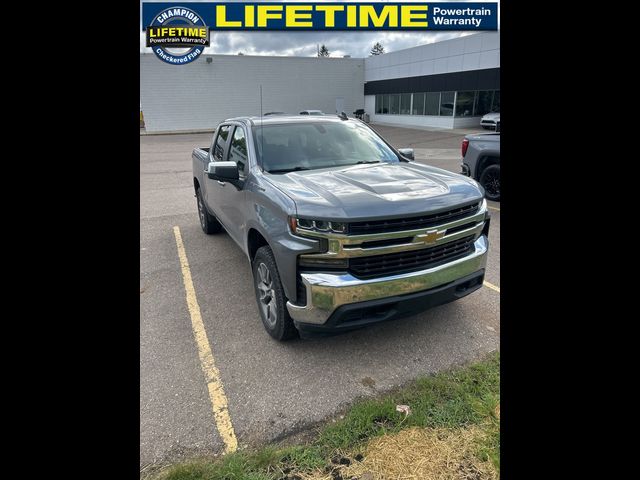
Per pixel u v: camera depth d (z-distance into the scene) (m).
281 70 34.38
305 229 2.74
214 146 5.41
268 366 3.06
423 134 25.02
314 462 2.20
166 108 32.19
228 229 4.58
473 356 3.09
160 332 3.57
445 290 2.98
